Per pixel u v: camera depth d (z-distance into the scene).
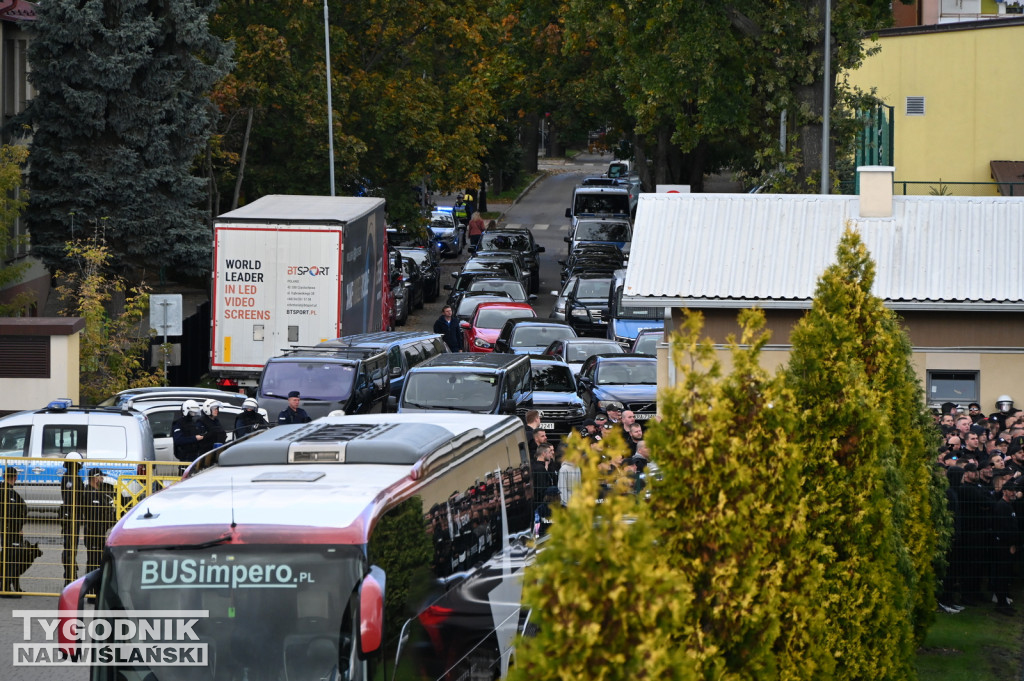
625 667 18.41
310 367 87.75
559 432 94.62
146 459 66.12
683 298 76.81
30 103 119.50
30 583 55.31
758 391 26.25
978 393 77.44
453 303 153.62
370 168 182.88
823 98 120.69
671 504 24.38
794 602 26.86
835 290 39.84
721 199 85.69
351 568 28.94
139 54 118.94
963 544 53.75
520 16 186.38
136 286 125.56
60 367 88.56
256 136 166.38
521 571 42.31
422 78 185.12
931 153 151.62
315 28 166.12
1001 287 76.44
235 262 97.94
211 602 29.17
